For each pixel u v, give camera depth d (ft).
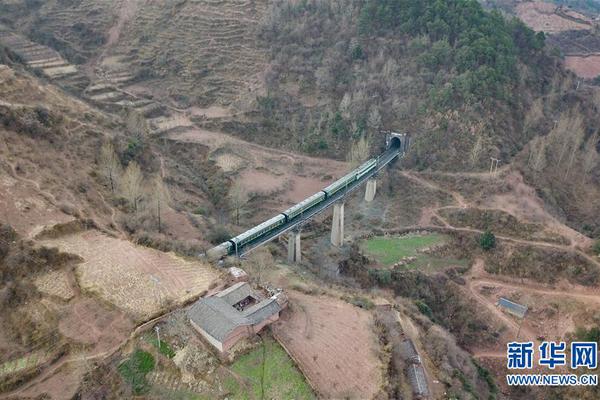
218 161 435.53
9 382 176.65
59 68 512.63
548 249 329.72
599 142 460.55
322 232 385.91
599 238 339.77
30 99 338.75
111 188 306.14
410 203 405.59
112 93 503.61
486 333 299.79
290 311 221.25
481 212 369.30
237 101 502.79
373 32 497.87
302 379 186.60
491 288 322.96
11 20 595.88
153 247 251.19
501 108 432.25
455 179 405.80
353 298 247.50
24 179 267.39
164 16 592.60
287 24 538.06
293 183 424.46
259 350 196.95
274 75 508.12
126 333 195.52
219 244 286.66
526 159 405.59
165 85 535.60
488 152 408.67
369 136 449.89
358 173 380.78
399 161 441.68
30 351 189.16
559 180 407.64
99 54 575.79
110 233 256.73
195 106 511.81
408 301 295.28
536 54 499.92
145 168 367.04
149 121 476.95
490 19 477.36
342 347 205.26
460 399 207.10
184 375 183.21
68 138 324.39
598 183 415.03
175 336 195.21
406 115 451.12
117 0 626.64
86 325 198.70
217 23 566.77
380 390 187.83
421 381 201.05
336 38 513.45
